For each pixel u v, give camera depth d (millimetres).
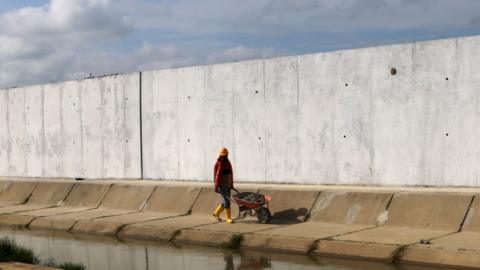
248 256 12586
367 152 16469
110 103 22469
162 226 15500
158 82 21031
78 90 23562
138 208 19016
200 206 17594
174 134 20641
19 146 25906
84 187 21312
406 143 15828
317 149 17391
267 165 18422
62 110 24172
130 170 21953
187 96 20266
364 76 16500
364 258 11852
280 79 18094
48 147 24766
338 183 17016
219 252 13188
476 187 14797
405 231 13242
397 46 15930
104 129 22719
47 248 14344
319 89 17328
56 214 18938
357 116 16641
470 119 14852
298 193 16047
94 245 14633
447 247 11273
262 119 18500
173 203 18281
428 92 15461
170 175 20812
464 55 14898
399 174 15953
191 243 14445
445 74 15195
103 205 20109
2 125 26547
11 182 23969
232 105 19156
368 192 14891
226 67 19266
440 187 15281
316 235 13203
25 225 18344
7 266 10891
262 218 15281
